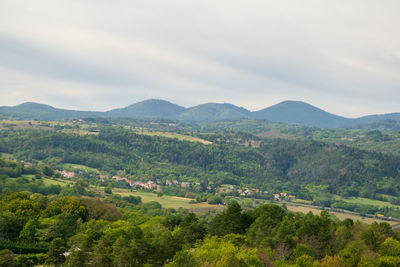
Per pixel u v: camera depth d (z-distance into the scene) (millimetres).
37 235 110312
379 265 83688
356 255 87688
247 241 100875
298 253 87500
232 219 116750
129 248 84500
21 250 100062
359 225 111562
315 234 100438
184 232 113750
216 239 104125
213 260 81438
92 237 93000
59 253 88750
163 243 90125
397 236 108812
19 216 119188
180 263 80812
